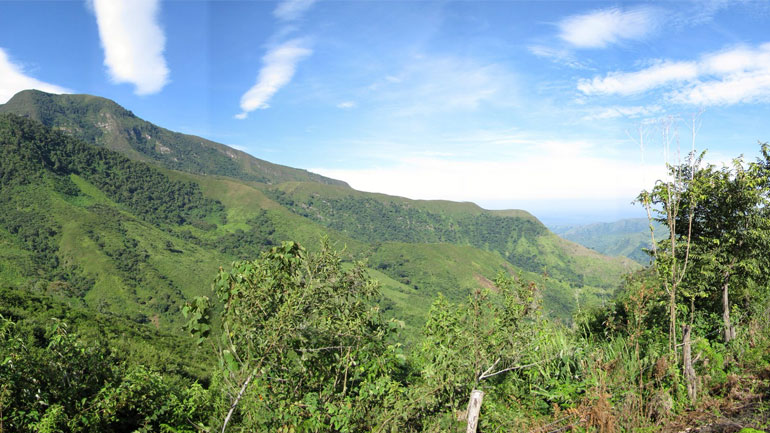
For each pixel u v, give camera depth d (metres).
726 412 4.66
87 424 4.93
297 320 3.95
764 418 4.18
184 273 151.62
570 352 6.47
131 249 155.38
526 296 5.74
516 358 5.62
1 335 4.98
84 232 155.12
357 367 4.79
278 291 4.14
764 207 6.89
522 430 4.86
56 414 4.62
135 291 128.00
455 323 6.25
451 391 5.21
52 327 5.42
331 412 4.18
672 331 5.93
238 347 4.08
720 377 5.92
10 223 151.00
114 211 191.62
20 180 180.62
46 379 5.02
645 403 5.09
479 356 5.49
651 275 7.26
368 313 4.78
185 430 5.61
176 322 118.19
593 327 9.02
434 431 4.65
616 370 5.75
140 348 27.02
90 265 134.75
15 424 4.46
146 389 6.00
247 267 4.30
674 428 4.47
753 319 7.87
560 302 162.50
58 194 189.25
